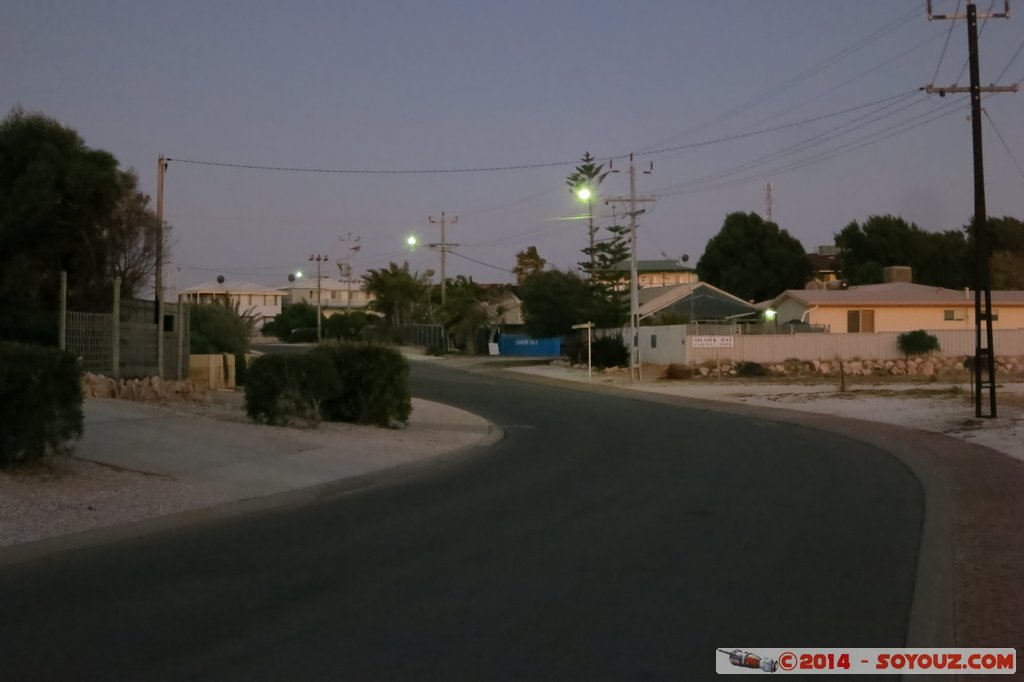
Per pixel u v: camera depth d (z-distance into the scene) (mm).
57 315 22609
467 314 74688
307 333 89750
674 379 46406
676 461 18484
